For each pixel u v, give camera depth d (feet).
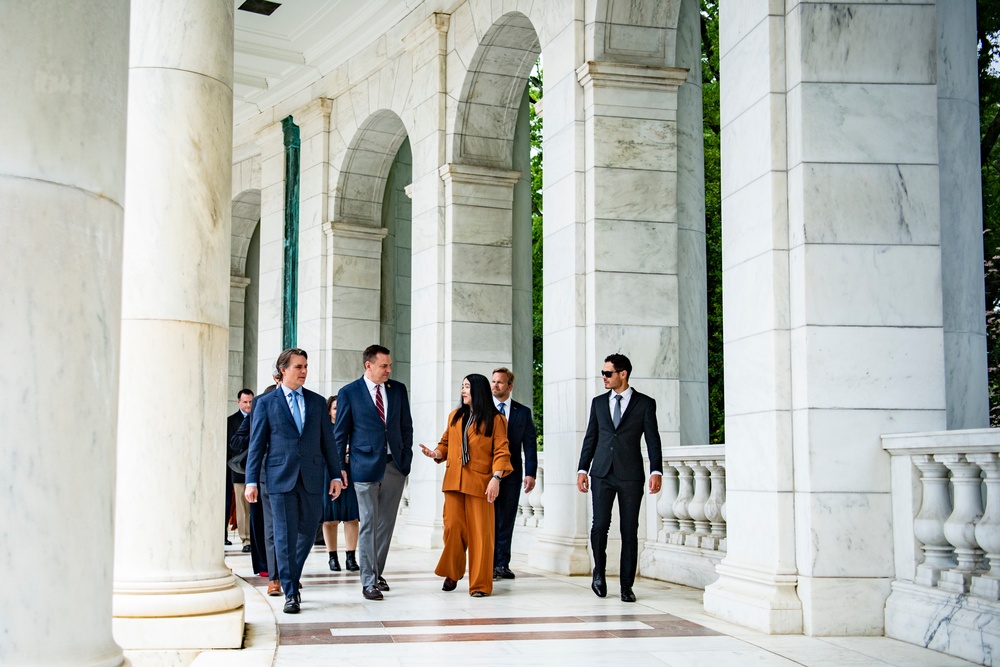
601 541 43.47
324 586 48.08
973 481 32.14
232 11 34.40
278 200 99.71
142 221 31.53
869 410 35.65
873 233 36.35
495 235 73.10
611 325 54.60
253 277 127.44
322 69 92.89
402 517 79.82
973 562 32.01
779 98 37.63
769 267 37.22
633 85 55.83
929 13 37.24
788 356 36.70
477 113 72.95
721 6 41.78
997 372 77.56
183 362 31.14
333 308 90.02
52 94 14.10
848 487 35.32
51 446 13.94
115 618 29.76
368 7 81.76
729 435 39.73
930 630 32.24
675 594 45.14
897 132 36.76
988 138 87.04
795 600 35.14
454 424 45.24
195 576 30.76
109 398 14.92
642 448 52.85
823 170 36.42
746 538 38.11
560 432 56.39
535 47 70.13
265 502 44.73
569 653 31.53
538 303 134.00
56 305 14.06
